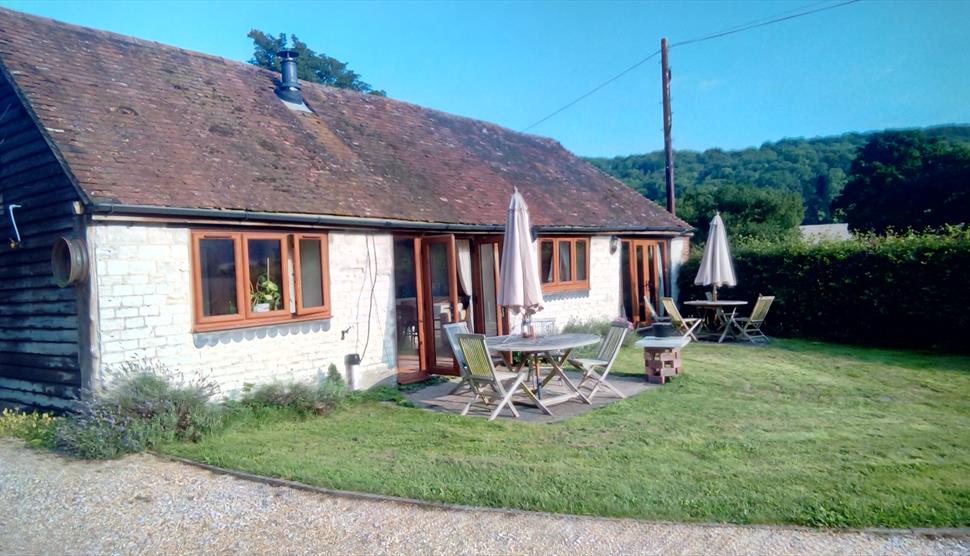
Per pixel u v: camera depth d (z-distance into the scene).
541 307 9.51
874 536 4.39
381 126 14.79
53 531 4.82
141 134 9.02
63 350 7.92
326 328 9.84
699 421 7.66
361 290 10.38
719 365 11.72
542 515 4.88
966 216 34.00
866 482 5.32
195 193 8.33
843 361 12.08
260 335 8.98
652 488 5.27
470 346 8.26
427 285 11.27
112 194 7.44
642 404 8.66
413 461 6.22
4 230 8.89
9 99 8.86
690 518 4.73
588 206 16.92
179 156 9.01
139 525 4.90
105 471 6.21
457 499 5.18
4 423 7.87
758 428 7.29
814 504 4.84
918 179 37.31
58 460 6.61
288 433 7.58
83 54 10.21
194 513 5.10
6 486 5.80
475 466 5.98
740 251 16.84
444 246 12.43
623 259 17.52
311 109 13.52
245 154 10.08
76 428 6.89
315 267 9.73
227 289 8.66
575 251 15.67
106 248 7.48
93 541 4.64
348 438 7.29
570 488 5.30
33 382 8.43
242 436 7.45
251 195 8.98
